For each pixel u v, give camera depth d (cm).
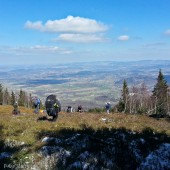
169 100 11250
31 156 1714
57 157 1688
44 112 4638
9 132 2197
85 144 1783
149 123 2781
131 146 1786
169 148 1756
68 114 3569
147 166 1628
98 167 1598
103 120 2852
